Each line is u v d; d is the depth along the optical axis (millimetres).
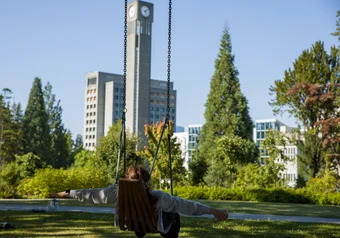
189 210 6102
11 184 38312
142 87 159750
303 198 33031
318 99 53750
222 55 65000
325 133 52875
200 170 50688
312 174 53625
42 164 49531
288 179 43625
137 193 5977
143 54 160500
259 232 13898
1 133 80812
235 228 14680
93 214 18375
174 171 42156
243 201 32781
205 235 12977
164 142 41344
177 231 6199
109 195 6219
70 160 98250
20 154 83438
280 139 43281
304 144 54906
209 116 64062
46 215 17594
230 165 48062
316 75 56281
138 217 6113
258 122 126250
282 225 15766
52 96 101250
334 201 32438
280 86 57281
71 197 6258
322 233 14023
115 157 47062
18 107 89688
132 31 162500
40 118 91562
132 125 161000
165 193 6141
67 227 14188
